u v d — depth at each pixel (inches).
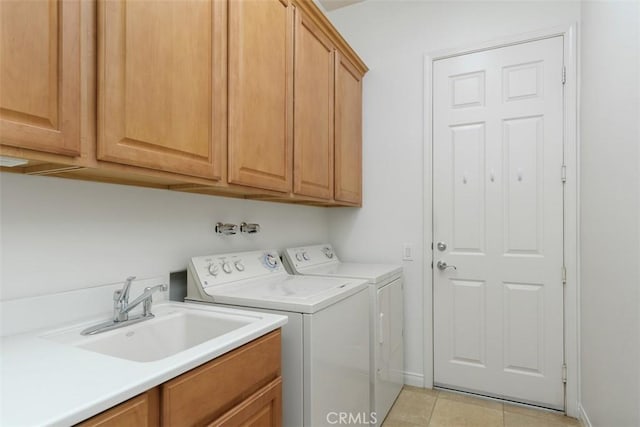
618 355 56.3
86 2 34.7
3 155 29.3
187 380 32.8
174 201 62.3
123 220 53.3
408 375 101.0
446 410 86.4
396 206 104.5
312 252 97.3
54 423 22.3
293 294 59.1
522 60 89.8
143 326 47.8
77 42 33.7
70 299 45.3
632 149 50.5
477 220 94.2
